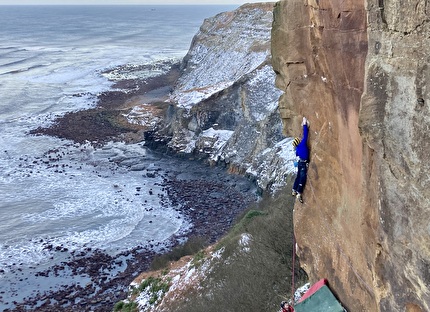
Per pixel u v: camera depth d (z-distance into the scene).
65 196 41.50
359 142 6.75
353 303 7.84
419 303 5.41
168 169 48.84
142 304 22.70
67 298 27.45
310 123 8.95
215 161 49.06
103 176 46.66
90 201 40.56
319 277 9.27
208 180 45.75
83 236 34.69
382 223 6.05
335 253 8.42
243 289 17.86
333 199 8.24
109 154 53.28
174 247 32.25
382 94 5.66
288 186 27.66
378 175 6.05
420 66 4.95
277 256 19.45
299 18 8.47
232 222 35.88
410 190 5.34
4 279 29.38
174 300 21.20
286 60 9.21
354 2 6.28
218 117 53.38
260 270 18.80
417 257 5.30
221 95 53.56
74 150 54.34
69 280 29.38
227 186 43.97
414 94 5.09
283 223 21.17
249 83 51.75
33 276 29.75
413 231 5.33
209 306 18.08
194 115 53.47
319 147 8.57
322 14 7.32
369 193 6.52
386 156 5.80
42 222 36.59
